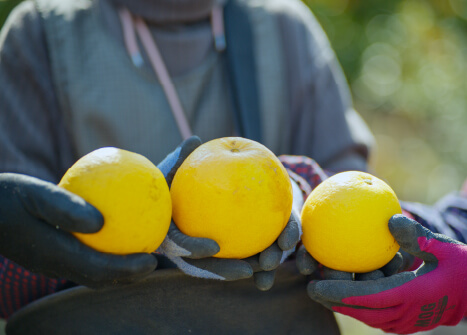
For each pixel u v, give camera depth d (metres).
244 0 1.49
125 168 0.79
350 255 0.87
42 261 0.81
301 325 1.02
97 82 1.36
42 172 1.31
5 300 1.12
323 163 1.46
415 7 4.55
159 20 1.38
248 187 0.81
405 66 4.44
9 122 1.30
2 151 1.28
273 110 1.42
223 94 1.44
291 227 0.87
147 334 0.94
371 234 0.86
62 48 1.35
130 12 1.40
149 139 1.38
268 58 1.44
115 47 1.38
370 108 4.66
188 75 1.41
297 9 1.55
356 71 4.18
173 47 1.40
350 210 0.86
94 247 0.80
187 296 0.94
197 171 0.83
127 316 0.94
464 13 4.66
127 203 0.78
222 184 0.81
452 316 0.93
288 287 1.00
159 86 1.40
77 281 0.84
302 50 1.49
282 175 0.85
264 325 0.98
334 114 1.48
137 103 1.37
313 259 0.93
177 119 1.39
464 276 0.89
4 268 1.07
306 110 1.49
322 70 1.50
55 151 1.37
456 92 4.50
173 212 0.86
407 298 0.87
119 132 1.36
